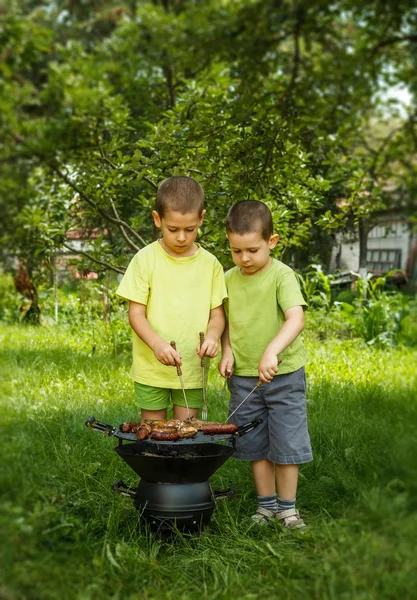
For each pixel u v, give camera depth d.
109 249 4.58
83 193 4.12
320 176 4.29
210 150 3.98
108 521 2.48
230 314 2.72
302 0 3.47
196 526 2.43
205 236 4.09
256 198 4.00
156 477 2.38
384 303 5.11
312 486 2.90
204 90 4.14
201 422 2.41
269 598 2.05
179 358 2.48
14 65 3.09
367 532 2.16
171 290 2.69
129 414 3.83
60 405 3.66
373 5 3.30
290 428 2.60
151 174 4.10
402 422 2.44
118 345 5.27
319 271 5.86
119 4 4.03
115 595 2.01
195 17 3.86
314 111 3.74
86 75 3.65
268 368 2.42
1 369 2.82
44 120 3.46
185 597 2.05
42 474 2.56
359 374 4.18
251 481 3.04
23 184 3.48
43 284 5.12
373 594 1.94
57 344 4.86
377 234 4.63
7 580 1.89
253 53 3.76
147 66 4.12
